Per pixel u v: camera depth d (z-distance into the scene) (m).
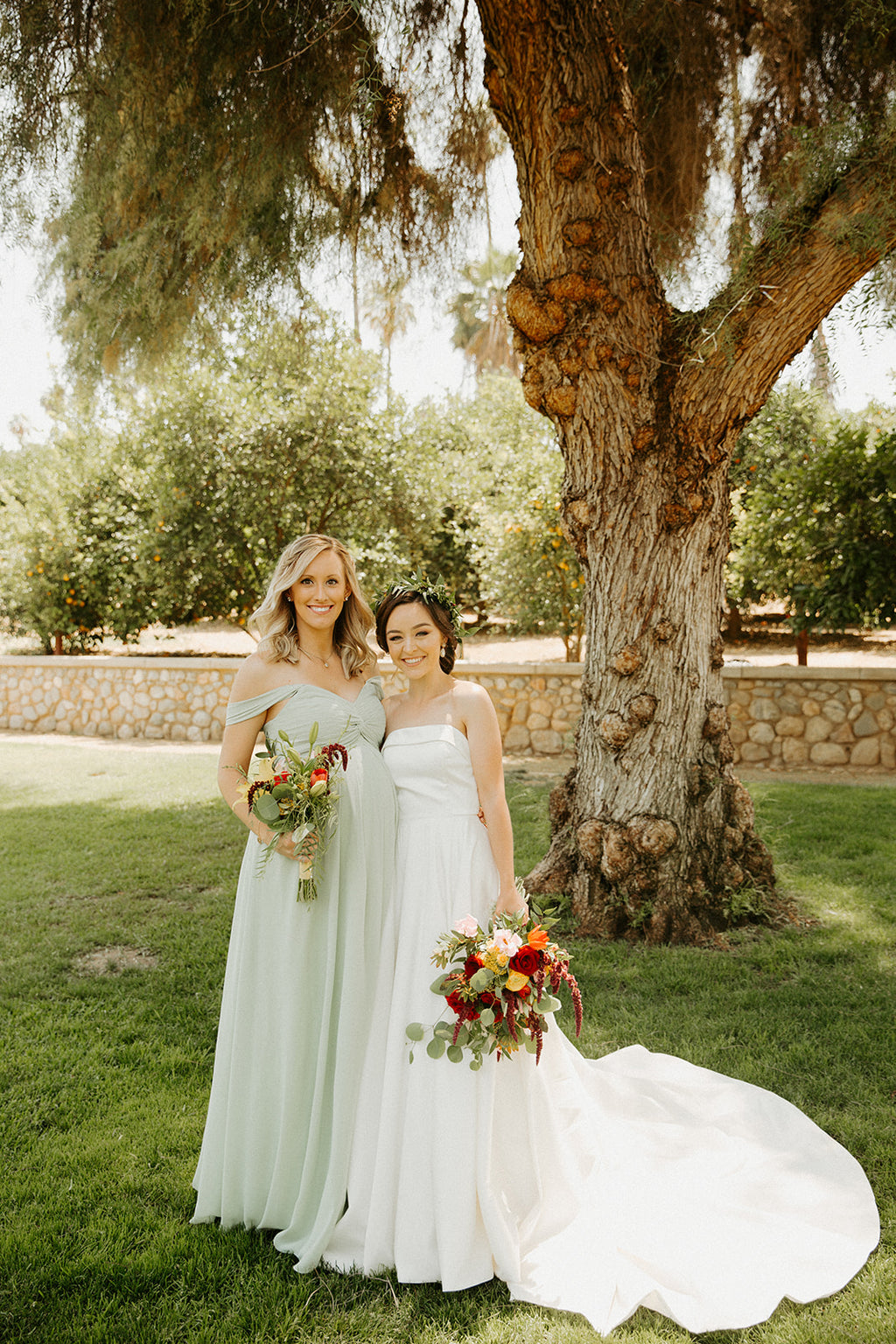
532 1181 2.25
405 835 2.35
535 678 9.64
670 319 4.32
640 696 4.41
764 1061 3.09
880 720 8.61
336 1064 2.20
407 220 5.66
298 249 5.49
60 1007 3.69
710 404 4.23
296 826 2.15
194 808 7.42
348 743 2.34
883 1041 3.21
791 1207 2.33
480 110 5.36
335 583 2.46
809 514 9.10
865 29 4.76
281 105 4.80
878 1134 2.63
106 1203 2.42
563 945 4.26
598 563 4.53
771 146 5.45
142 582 13.16
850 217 3.80
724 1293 2.03
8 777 8.91
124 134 4.76
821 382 4.80
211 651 18.00
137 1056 3.25
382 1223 2.16
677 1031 3.37
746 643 16.11
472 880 2.31
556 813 4.86
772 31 5.12
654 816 4.38
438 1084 2.17
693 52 5.39
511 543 10.62
